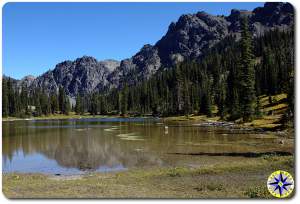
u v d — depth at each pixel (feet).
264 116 307.17
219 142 177.58
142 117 598.34
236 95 352.08
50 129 306.14
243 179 88.12
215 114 442.91
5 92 566.77
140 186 82.43
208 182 85.61
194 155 137.49
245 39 320.70
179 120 439.63
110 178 96.12
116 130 279.28
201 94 534.37
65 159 139.23
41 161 135.64
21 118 584.40
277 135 202.18
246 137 197.57
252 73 309.83
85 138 217.36
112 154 147.74
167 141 188.03
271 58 543.80
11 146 182.70
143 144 177.47
